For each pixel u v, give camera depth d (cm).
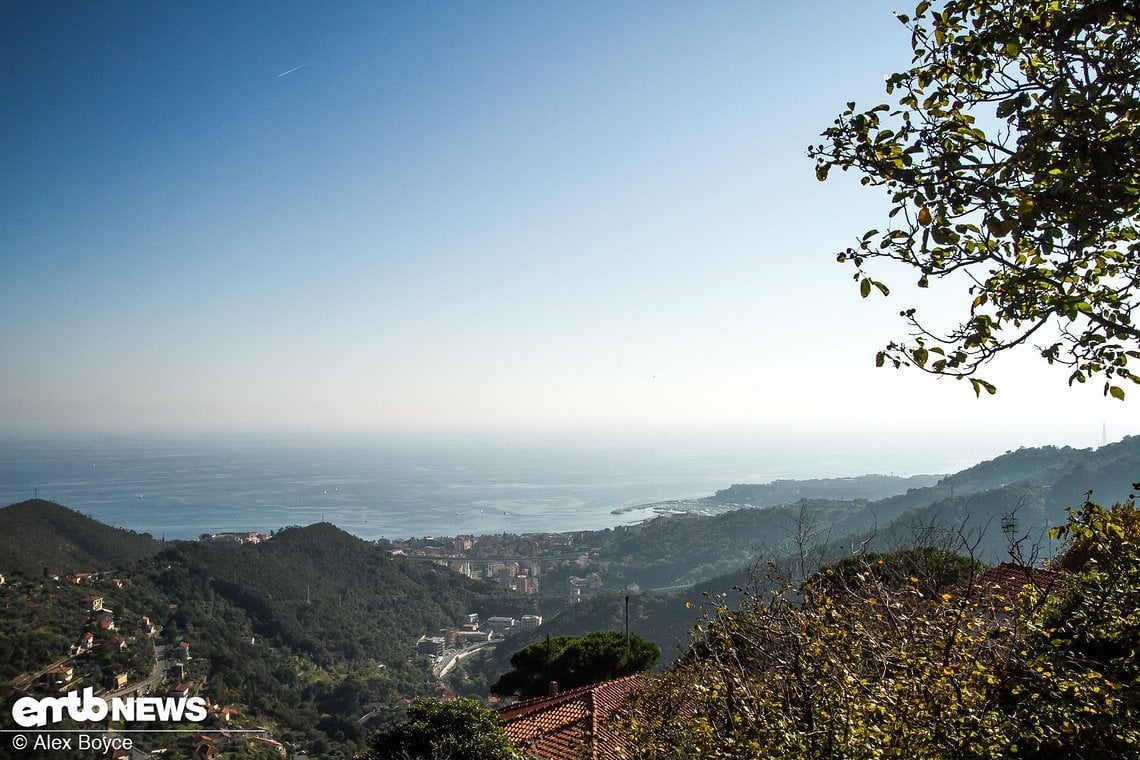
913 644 454
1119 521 445
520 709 1575
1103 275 450
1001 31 412
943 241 403
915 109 449
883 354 444
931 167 411
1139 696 377
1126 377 435
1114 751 374
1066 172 367
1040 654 414
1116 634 428
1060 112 368
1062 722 388
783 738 428
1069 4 418
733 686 480
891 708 416
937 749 394
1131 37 389
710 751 469
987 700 409
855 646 458
